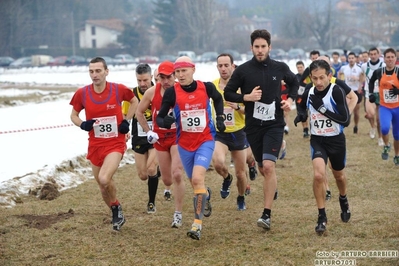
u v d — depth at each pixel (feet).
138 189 65.62
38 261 41.45
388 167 73.77
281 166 77.25
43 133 104.17
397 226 46.16
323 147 46.11
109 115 46.96
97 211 55.67
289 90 48.85
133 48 541.34
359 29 610.24
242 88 48.14
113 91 46.93
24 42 497.46
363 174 69.72
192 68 45.21
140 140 55.98
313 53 102.73
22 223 51.13
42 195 61.41
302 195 60.75
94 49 524.11
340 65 128.06
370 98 76.07
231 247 43.01
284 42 576.20
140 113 50.21
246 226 48.91
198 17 550.36
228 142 54.80
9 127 115.24
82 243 45.32
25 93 209.15
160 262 40.34
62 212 55.06
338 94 45.19
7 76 330.13
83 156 80.07
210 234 46.85
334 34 579.48
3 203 58.13
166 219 52.44
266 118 47.39
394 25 605.31
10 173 69.72
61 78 304.09
